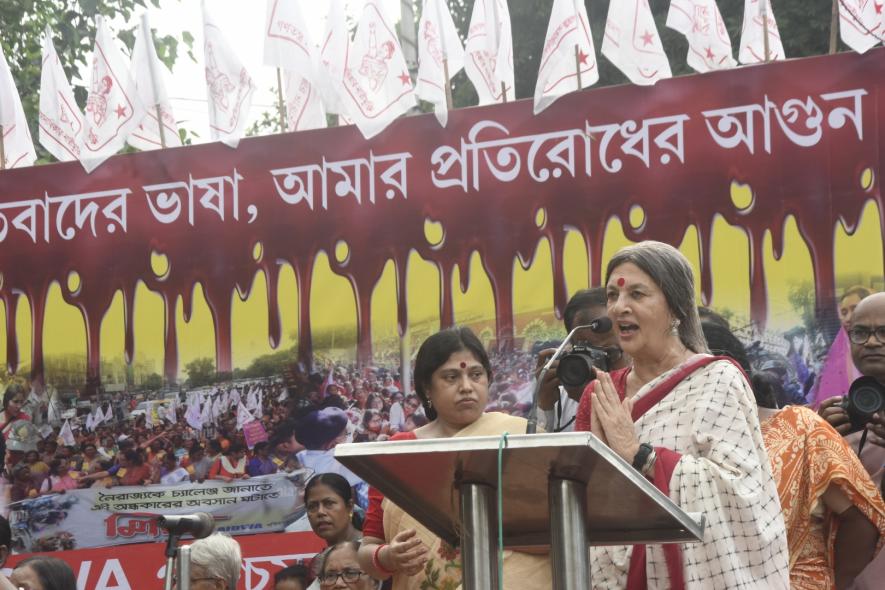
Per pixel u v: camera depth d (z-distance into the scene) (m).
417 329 7.02
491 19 7.14
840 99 6.44
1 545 6.41
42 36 12.31
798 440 3.86
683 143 6.67
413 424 6.97
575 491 2.47
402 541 3.92
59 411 7.54
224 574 5.12
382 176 7.18
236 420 7.25
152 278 7.52
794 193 6.45
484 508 2.55
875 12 6.42
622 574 3.33
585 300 4.98
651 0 12.48
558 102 6.90
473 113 7.05
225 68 7.48
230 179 7.45
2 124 7.99
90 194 7.68
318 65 7.28
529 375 6.77
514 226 6.91
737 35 11.56
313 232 7.27
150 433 7.37
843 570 3.97
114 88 7.68
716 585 3.03
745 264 6.49
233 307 7.36
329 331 7.17
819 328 6.32
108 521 7.32
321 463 7.06
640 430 3.31
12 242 7.78
